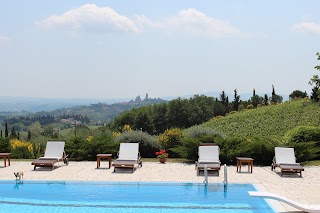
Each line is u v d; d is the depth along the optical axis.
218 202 10.82
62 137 24.16
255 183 13.01
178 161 18.31
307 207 9.33
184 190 12.25
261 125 32.69
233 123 35.88
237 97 62.56
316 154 17.91
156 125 58.25
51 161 15.64
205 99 63.41
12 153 20.17
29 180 13.36
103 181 13.19
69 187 12.74
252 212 9.89
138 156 16.34
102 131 27.47
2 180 13.36
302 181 13.34
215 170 15.41
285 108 36.16
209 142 18.16
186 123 59.38
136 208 10.37
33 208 10.48
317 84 23.80
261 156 17.41
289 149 15.67
